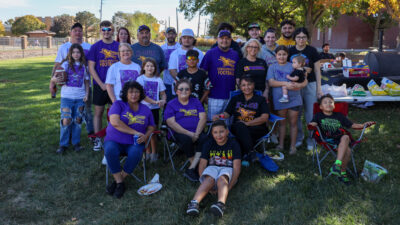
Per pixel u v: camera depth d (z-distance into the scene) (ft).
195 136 13.67
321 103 14.01
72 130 16.25
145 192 12.01
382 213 10.48
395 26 101.40
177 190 12.17
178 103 14.19
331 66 28.60
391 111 23.54
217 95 15.72
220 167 11.93
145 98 14.38
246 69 15.31
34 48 130.93
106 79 14.84
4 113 23.73
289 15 69.31
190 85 13.84
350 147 13.25
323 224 9.96
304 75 15.01
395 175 13.14
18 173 13.67
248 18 68.69
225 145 12.21
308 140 16.60
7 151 15.85
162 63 17.33
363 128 13.15
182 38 16.56
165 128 14.05
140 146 12.49
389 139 17.43
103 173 13.78
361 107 25.11
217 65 15.42
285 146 17.10
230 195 11.93
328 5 55.06
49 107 25.77
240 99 14.97
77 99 15.94
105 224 10.18
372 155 15.38
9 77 44.11
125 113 12.64
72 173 13.82
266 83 16.20
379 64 26.48
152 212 10.89
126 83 12.56
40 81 40.70
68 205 11.33
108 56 16.07
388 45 104.88
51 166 14.46
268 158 14.37
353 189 12.05
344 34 116.06
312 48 15.94
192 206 10.39
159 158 15.57
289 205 11.00
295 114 15.58
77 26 16.62
